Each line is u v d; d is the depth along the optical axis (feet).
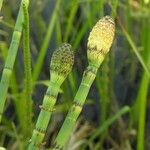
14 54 0.94
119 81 2.21
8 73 0.93
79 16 2.18
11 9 2.18
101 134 2.03
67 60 0.75
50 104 0.77
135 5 2.29
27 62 0.93
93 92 2.16
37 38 2.17
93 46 0.74
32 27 2.17
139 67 2.18
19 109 1.88
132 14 2.12
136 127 2.08
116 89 2.22
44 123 0.78
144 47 2.03
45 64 2.17
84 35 2.07
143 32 2.05
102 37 0.73
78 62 2.04
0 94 0.93
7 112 2.15
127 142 2.05
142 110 1.79
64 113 1.97
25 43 0.89
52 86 0.77
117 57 2.18
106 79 1.83
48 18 2.25
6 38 2.13
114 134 2.10
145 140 2.10
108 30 0.73
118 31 1.97
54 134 1.93
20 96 1.90
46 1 2.22
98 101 2.16
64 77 0.76
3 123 2.06
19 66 2.13
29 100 1.07
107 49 0.74
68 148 1.85
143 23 2.06
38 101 2.09
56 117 1.96
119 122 2.10
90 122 2.14
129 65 2.22
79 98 0.76
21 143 1.78
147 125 2.13
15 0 2.19
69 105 1.92
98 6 1.82
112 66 1.92
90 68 0.75
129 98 2.22
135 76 2.21
